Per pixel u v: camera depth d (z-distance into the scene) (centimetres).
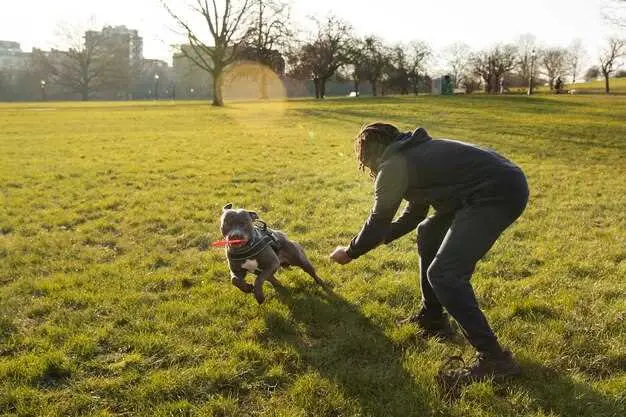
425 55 8381
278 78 7431
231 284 544
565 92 6550
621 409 342
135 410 344
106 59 10294
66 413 341
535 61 9131
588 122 2527
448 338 439
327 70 7425
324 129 2414
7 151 1609
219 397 351
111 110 4200
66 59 10619
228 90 7825
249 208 880
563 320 465
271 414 338
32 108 4838
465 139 1933
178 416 338
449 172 368
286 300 501
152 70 12231
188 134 2175
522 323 458
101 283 547
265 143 1831
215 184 1085
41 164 1341
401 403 348
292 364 396
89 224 780
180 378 372
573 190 1049
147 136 2091
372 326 457
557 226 779
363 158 404
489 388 358
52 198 962
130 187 1061
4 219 809
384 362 400
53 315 473
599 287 536
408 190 383
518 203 362
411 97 5169
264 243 482
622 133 2091
